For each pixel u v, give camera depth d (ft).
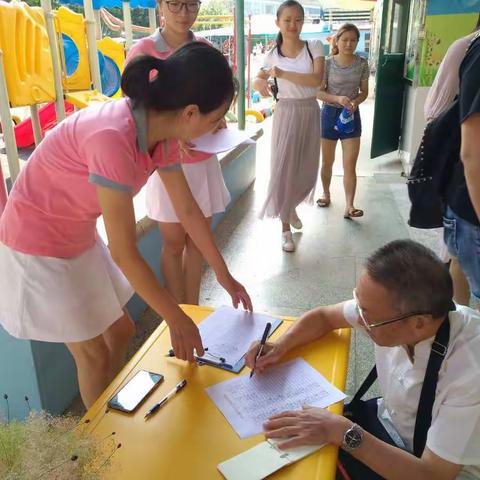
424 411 3.61
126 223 3.88
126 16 12.48
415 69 16.58
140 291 4.06
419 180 5.95
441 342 3.53
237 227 12.97
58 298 4.68
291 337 4.43
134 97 3.78
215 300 9.45
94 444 2.79
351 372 7.27
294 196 11.53
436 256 3.60
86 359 5.27
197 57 3.64
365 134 25.40
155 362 4.32
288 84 10.91
